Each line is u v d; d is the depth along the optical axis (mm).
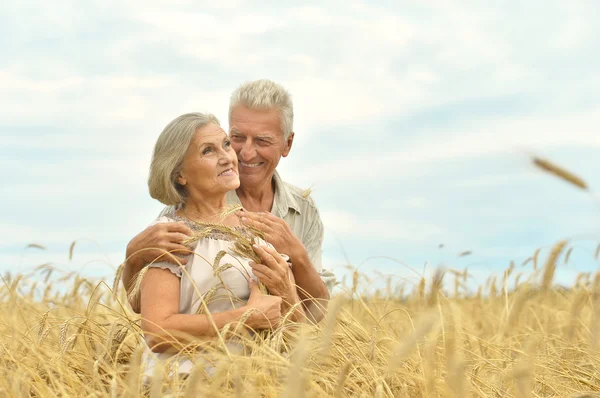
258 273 4039
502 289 6086
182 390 3387
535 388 3877
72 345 4137
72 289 5770
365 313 5898
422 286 5688
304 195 5562
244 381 3182
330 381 3502
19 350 4211
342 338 3951
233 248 4090
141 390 3520
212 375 3625
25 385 3521
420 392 3420
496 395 3637
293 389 2643
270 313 3908
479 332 5637
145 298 3963
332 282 5609
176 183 4246
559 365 4199
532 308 5793
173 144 4117
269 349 3424
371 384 3486
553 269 3451
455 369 2979
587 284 5133
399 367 3561
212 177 4137
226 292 4062
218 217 4262
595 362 4246
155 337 3812
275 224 4484
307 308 4641
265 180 5293
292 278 4469
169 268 3994
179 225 4059
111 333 3773
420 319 2615
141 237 4078
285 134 5293
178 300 4004
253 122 5145
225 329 3537
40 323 4340
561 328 5445
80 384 3572
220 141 4160
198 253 4094
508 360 4164
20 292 5941
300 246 4516
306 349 2697
